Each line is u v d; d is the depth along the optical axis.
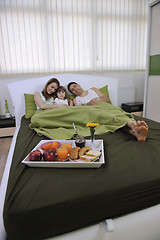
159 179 0.82
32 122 1.65
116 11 3.13
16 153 1.16
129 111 3.32
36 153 0.96
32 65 2.97
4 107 3.07
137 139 1.30
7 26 2.74
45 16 2.86
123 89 3.53
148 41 2.97
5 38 2.77
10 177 0.88
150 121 1.80
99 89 2.56
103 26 3.14
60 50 3.04
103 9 3.07
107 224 0.72
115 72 3.48
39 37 2.91
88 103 2.33
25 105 2.28
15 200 0.71
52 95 2.25
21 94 2.40
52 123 1.65
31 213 0.66
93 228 0.73
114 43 3.26
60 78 2.55
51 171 0.89
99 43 3.19
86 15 3.01
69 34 3.02
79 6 2.96
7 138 2.77
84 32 3.07
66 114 1.73
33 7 2.78
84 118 1.73
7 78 2.96
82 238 0.72
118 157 1.01
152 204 0.83
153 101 3.07
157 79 2.91
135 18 3.24
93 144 1.18
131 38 3.32
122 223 0.76
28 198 0.71
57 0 2.84
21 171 0.89
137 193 0.78
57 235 0.71
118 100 3.56
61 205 0.69
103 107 1.94
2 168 1.79
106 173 0.85
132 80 3.65
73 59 3.12
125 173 0.85
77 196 0.71
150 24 2.89
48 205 0.68
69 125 1.67
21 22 2.79
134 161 0.96
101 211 0.74
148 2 3.24
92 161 0.92
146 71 3.10
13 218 0.65
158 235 0.85
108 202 0.74
